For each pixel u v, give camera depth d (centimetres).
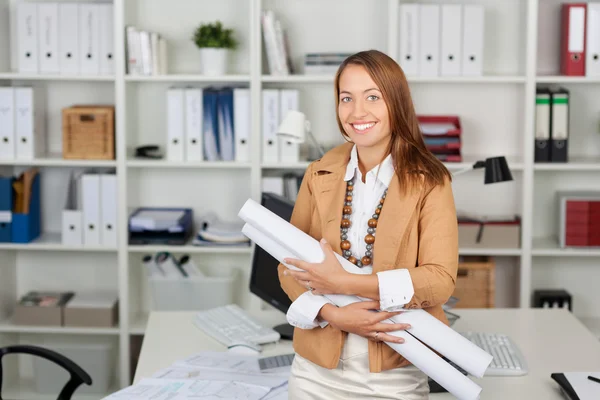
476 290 419
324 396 190
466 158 420
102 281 450
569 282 443
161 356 269
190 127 409
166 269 414
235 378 246
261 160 408
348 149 198
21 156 411
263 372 251
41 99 425
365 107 181
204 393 232
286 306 280
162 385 238
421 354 181
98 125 407
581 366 261
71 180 418
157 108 434
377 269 184
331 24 426
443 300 181
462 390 179
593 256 439
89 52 409
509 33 424
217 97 407
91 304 422
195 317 302
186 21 428
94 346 429
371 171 189
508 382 247
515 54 425
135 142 431
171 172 440
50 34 409
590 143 433
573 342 284
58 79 407
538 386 244
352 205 192
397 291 175
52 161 408
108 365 430
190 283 415
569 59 404
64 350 429
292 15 426
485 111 430
